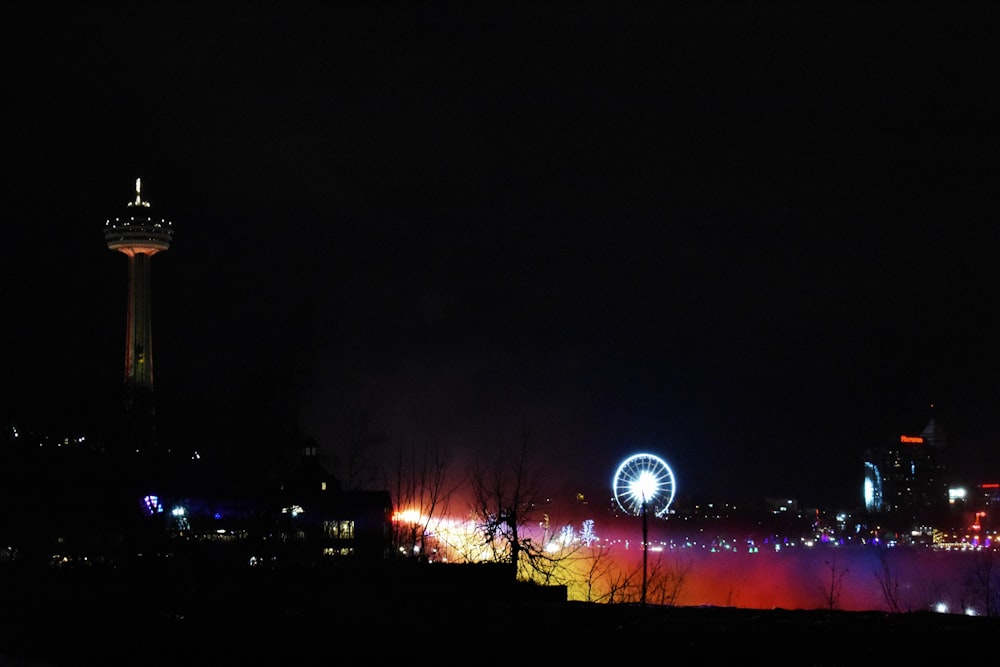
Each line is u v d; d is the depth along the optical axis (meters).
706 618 24.52
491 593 28.94
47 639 31.52
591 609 25.94
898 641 21.44
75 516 42.62
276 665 24.03
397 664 22.39
